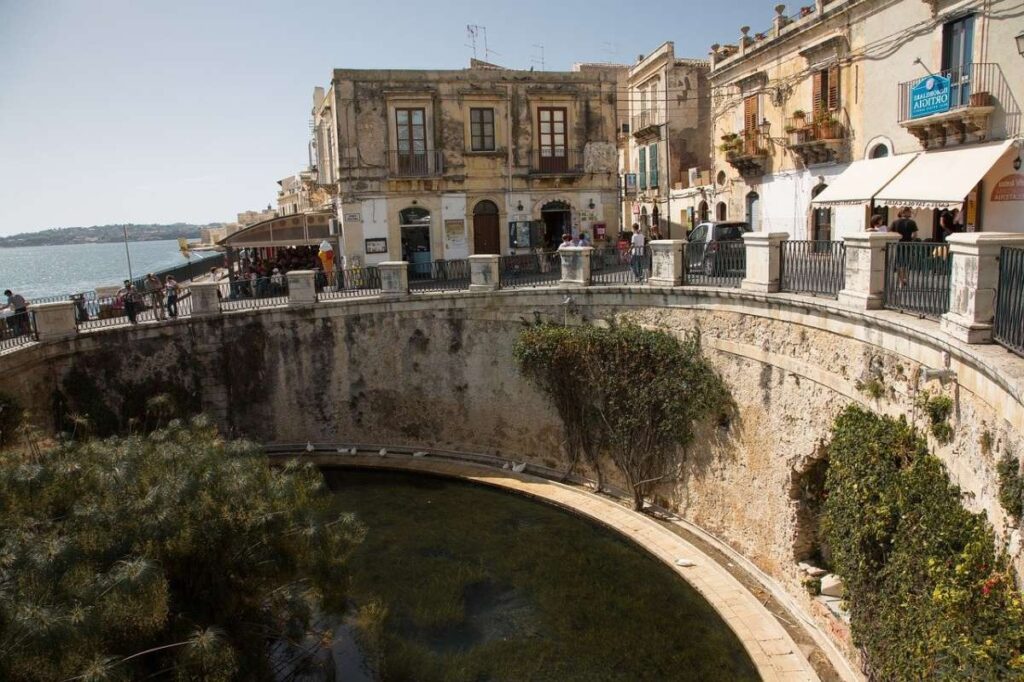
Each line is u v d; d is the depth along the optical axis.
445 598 15.44
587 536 18.28
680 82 39.75
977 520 8.79
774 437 15.17
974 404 9.09
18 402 16.64
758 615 14.19
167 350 21.56
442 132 28.56
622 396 18.97
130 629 8.80
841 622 12.50
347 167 28.05
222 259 54.28
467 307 22.34
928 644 8.78
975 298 9.15
